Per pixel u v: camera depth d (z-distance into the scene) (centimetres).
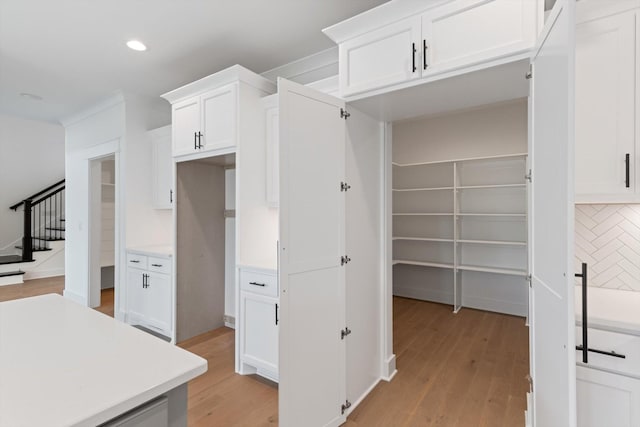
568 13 100
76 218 451
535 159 145
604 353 127
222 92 266
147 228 380
